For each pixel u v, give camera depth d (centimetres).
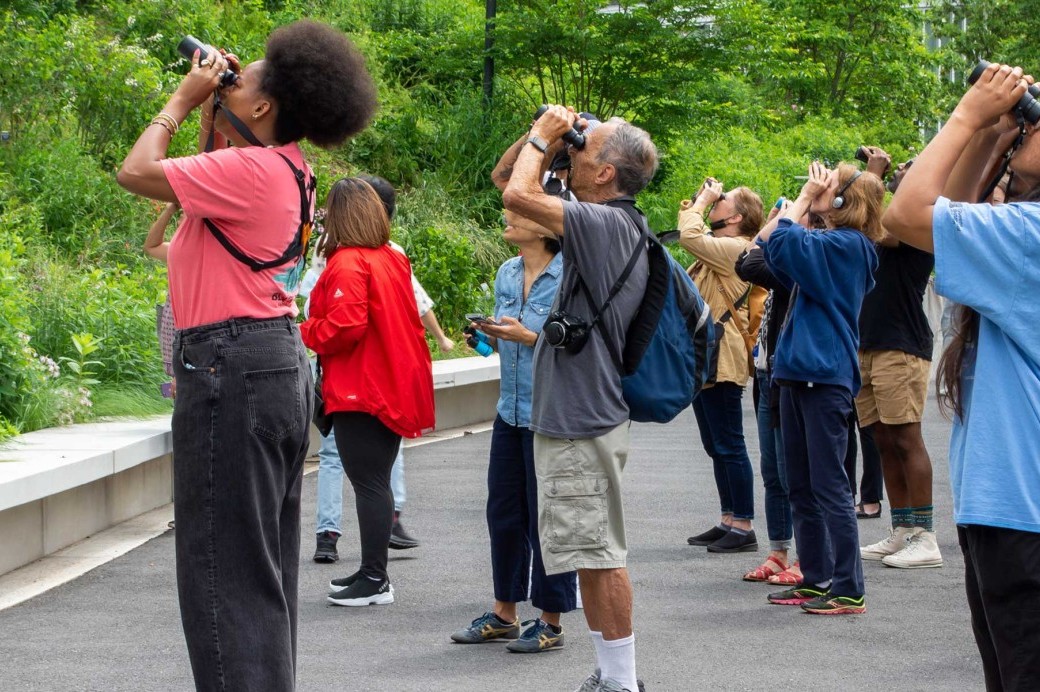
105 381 931
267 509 343
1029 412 288
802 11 3812
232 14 1856
